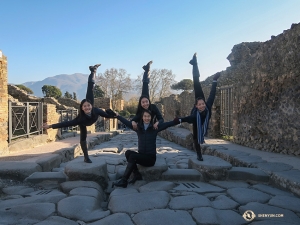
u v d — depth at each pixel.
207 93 14.05
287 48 7.07
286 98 7.04
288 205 3.73
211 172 4.95
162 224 3.16
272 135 7.62
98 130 23.25
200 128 5.19
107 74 49.28
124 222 3.21
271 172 4.89
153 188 4.43
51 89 41.28
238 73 10.85
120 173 5.43
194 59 5.63
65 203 3.66
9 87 23.80
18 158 6.99
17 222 3.20
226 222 3.26
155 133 4.92
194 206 3.66
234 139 9.95
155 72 48.53
